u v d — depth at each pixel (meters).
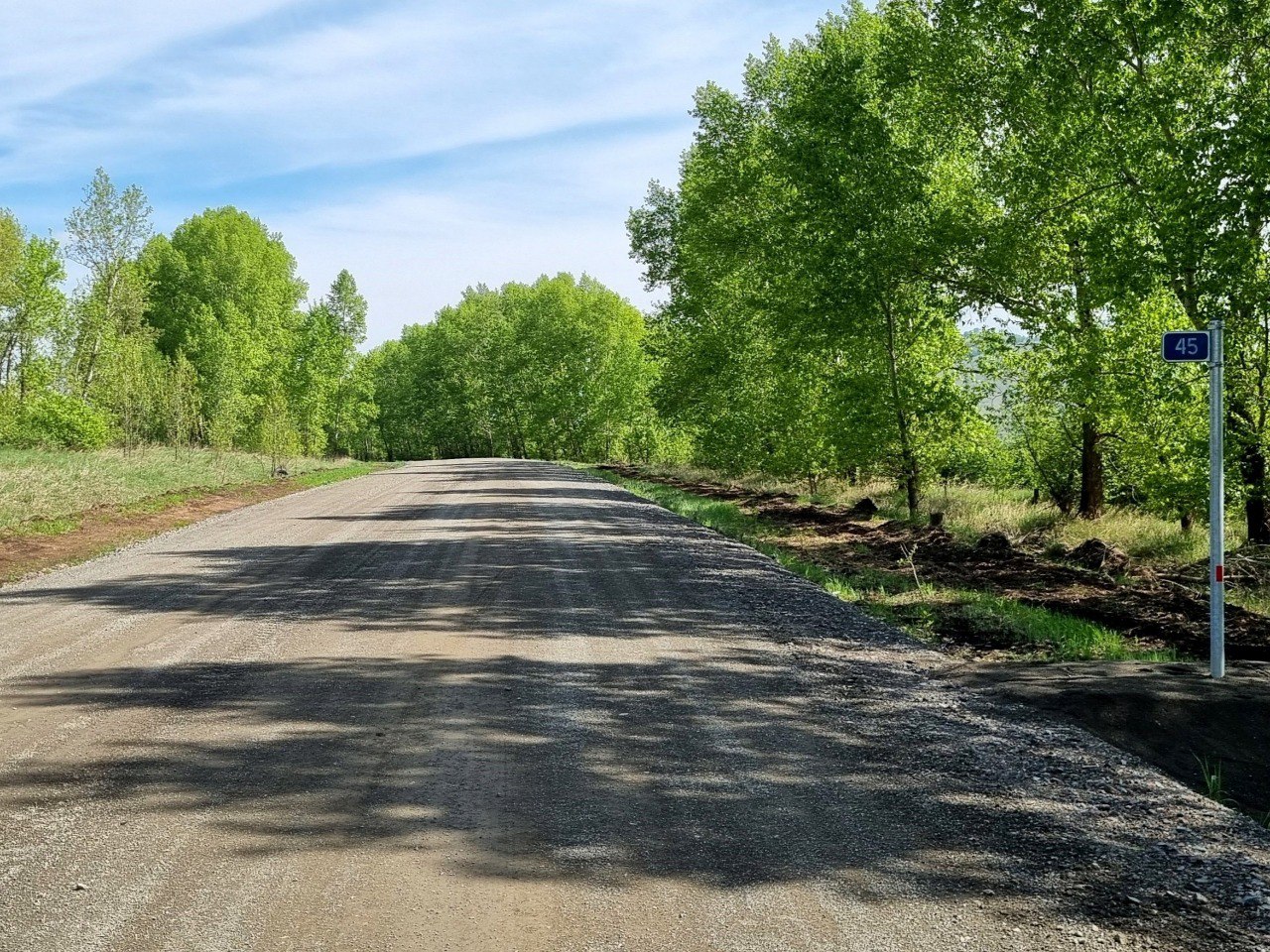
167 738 6.07
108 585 12.28
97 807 4.91
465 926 3.68
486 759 5.72
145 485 27.31
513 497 29.17
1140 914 3.89
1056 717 6.80
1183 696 7.03
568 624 9.92
